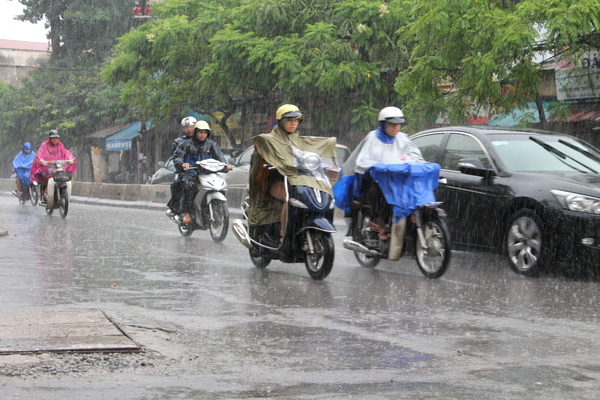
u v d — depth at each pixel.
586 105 18.19
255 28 23.94
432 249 8.23
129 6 46.09
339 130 24.61
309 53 21.84
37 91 45.12
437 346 5.00
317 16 23.11
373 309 6.36
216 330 5.41
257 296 6.95
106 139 40.25
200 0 27.36
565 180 8.41
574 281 8.24
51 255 9.78
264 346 4.93
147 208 23.25
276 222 8.41
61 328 5.04
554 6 13.39
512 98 15.38
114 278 7.92
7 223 14.82
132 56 27.20
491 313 6.24
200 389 3.92
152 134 39.03
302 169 8.00
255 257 9.08
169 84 27.73
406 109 17.41
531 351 4.90
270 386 4.00
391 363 4.53
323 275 7.96
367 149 8.48
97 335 4.87
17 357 4.35
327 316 6.01
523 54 14.02
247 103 27.69
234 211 18.97
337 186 8.97
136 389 3.89
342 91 22.58
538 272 8.40
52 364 4.27
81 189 28.22
